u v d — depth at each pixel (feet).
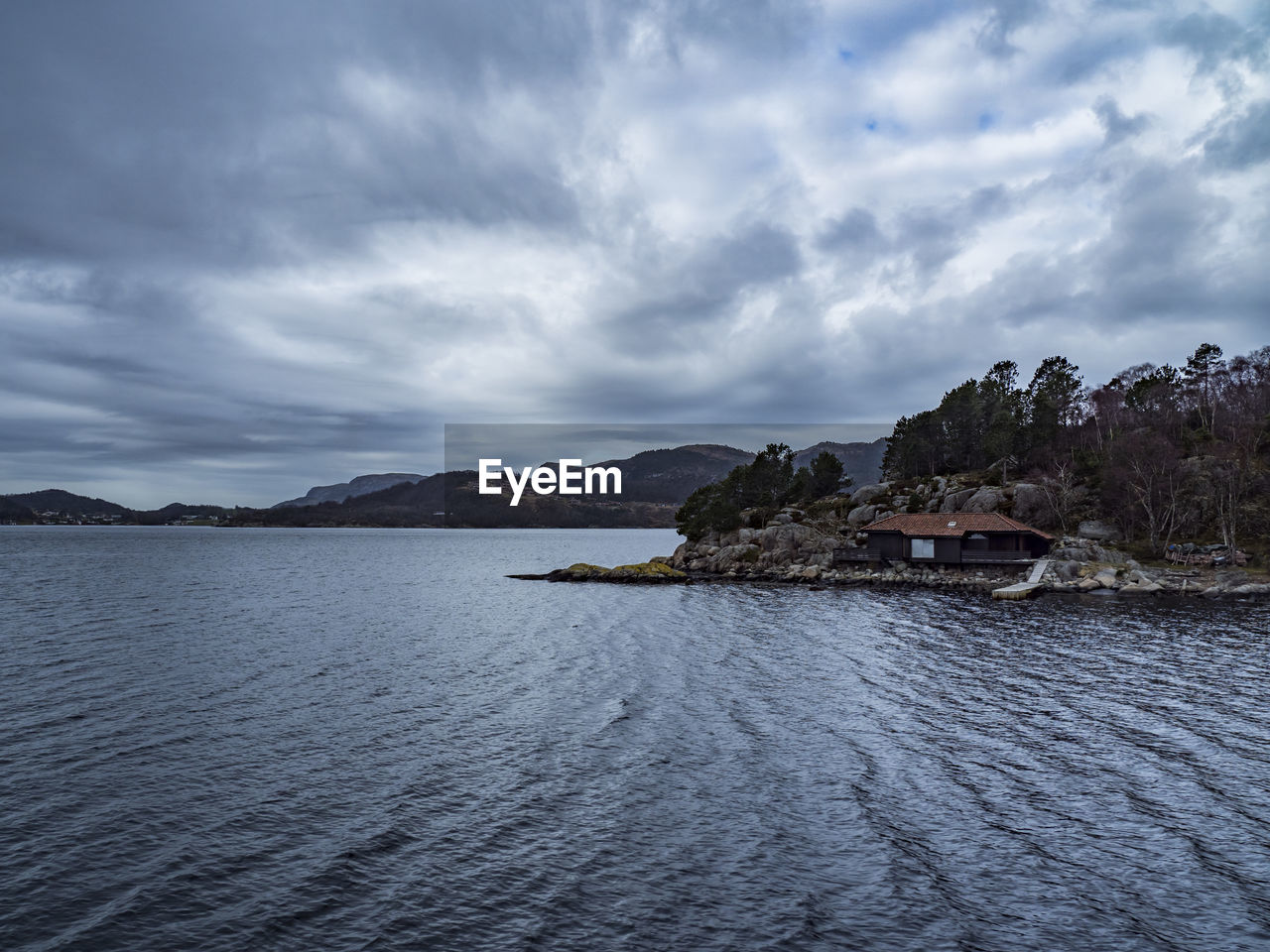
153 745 102.73
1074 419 477.36
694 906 64.08
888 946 58.39
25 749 100.22
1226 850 73.87
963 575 314.55
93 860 71.31
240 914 62.69
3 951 56.90
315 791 88.02
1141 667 149.79
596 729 111.96
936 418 485.56
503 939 59.36
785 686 137.69
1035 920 62.08
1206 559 291.58
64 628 196.75
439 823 79.92
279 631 199.82
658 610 251.80
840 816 81.76
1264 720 114.21
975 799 86.02
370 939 59.31
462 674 148.15
